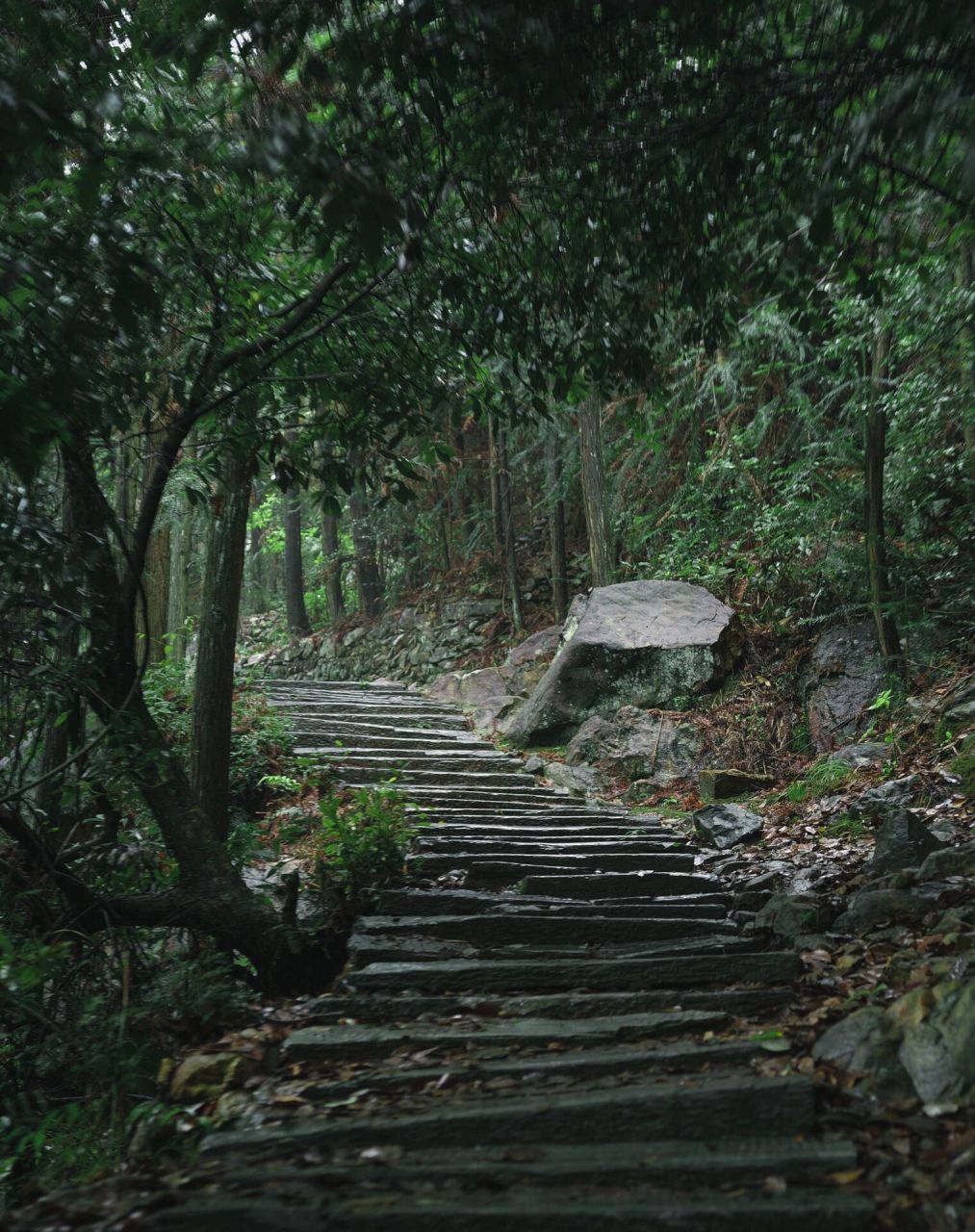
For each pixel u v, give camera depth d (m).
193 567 14.20
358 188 2.81
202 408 4.44
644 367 4.72
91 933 4.56
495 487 14.01
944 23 2.73
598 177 4.06
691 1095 2.61
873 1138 2.50
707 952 4.20
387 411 4.79
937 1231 2.08
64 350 3.26
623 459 11.91
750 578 9.94
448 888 5.27
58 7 3.35
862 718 7.79
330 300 4.77
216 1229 2.13
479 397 5.19
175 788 4.73
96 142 2.92
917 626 7.76
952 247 4.79
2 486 4.16
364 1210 2.15
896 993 3.22
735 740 8.38
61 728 5.35
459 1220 2.13
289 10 3.09
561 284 4.55
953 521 8.33
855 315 7.84
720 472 10.34
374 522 16.59
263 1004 4.11
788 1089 2.61
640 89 3.64
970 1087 2.57
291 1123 2.69
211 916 4.53
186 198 3.72
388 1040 3.22
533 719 9.39
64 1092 4.39
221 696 5.99
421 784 8.34
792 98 3.43
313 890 5.61
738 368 9.65
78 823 5.05
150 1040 4.02
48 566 4.16
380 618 16.20
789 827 6.49
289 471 4.95
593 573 11.04
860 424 8.83
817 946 4.08
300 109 3.35
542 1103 2.65
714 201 4.05
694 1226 2.12
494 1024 3.36
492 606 13.77
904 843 4.84
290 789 8.02
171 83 3.86
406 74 3.25
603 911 4.91
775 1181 2.29
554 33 3.21
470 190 4.48
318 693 11.81
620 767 8.47
